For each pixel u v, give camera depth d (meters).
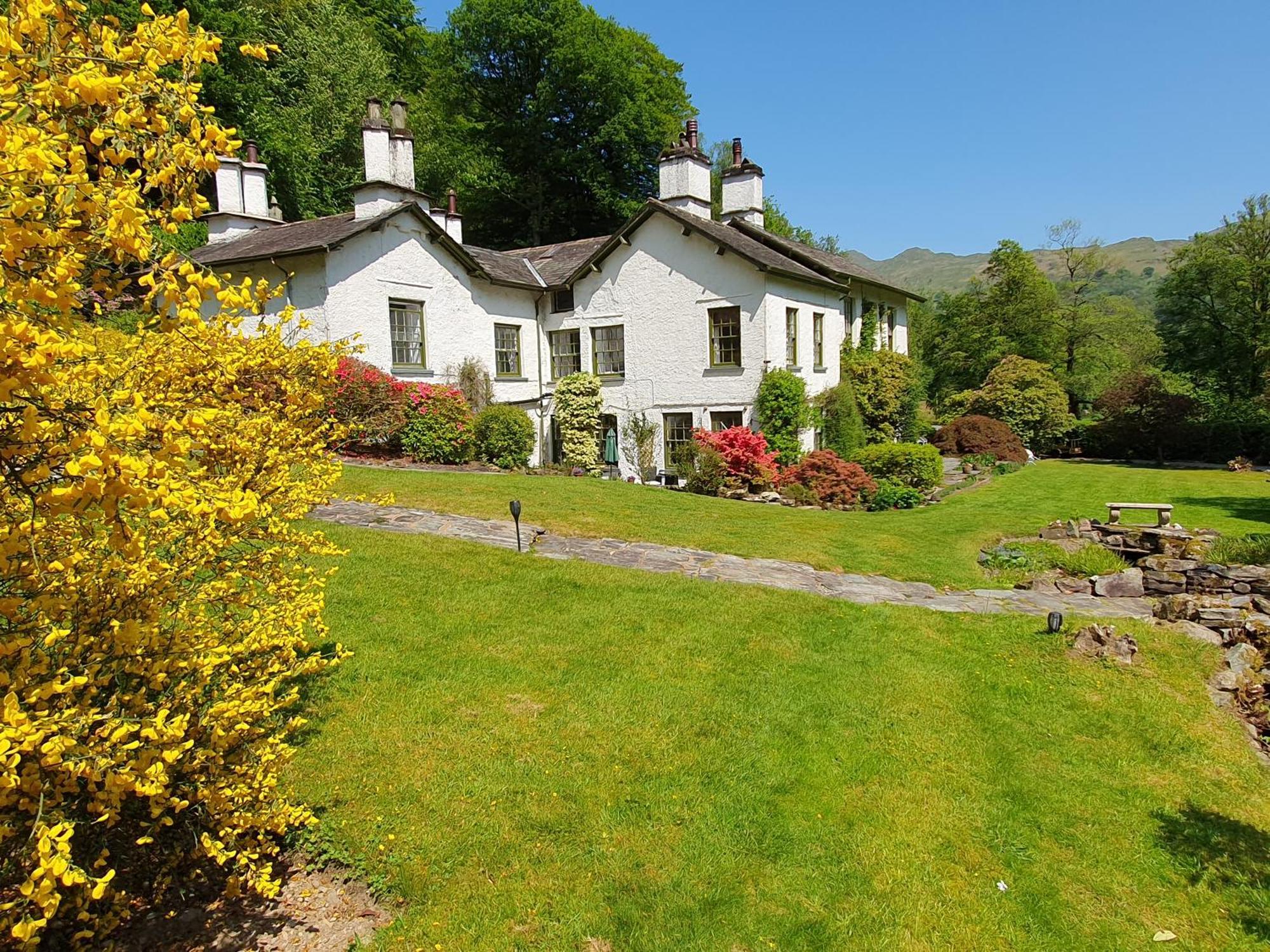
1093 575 11.69
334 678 6.16
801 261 23.64
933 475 20.06
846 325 26.00
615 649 7.44
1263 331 37.25
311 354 4.87
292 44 30.08
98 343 3.46
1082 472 26.19
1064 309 41.41
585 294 22.48
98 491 2.39
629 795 5.22
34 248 2.51
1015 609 9.92
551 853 4.57
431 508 11.73
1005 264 40.78
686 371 21.03
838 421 21.88
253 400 4.55
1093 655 8.30
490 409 18.56
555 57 34.69
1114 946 4.55
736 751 5.93
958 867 5.04
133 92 2.69
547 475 17.97
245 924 3.81
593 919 4.12
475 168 35.12
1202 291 39.16
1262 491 20.77
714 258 20.38
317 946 3.73
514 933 3.96
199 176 3.01
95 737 2.81
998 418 33.00
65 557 2.91
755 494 18.23
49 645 2.92
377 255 17.34
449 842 4.52
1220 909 4.93
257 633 3.99
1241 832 5.68
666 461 21.58
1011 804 5.79
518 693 6.37
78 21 2.76
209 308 16.02
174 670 3.35
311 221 18.91
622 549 10.88
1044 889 4.95
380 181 17.27
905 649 8.30
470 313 20.20
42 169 2.22
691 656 7.48
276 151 26.53
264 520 4.46
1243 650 8.52
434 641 7.09
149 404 2.62
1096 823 5.69
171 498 2.52
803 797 5.51
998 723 6.95
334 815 4.61
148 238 2.60
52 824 2.96
